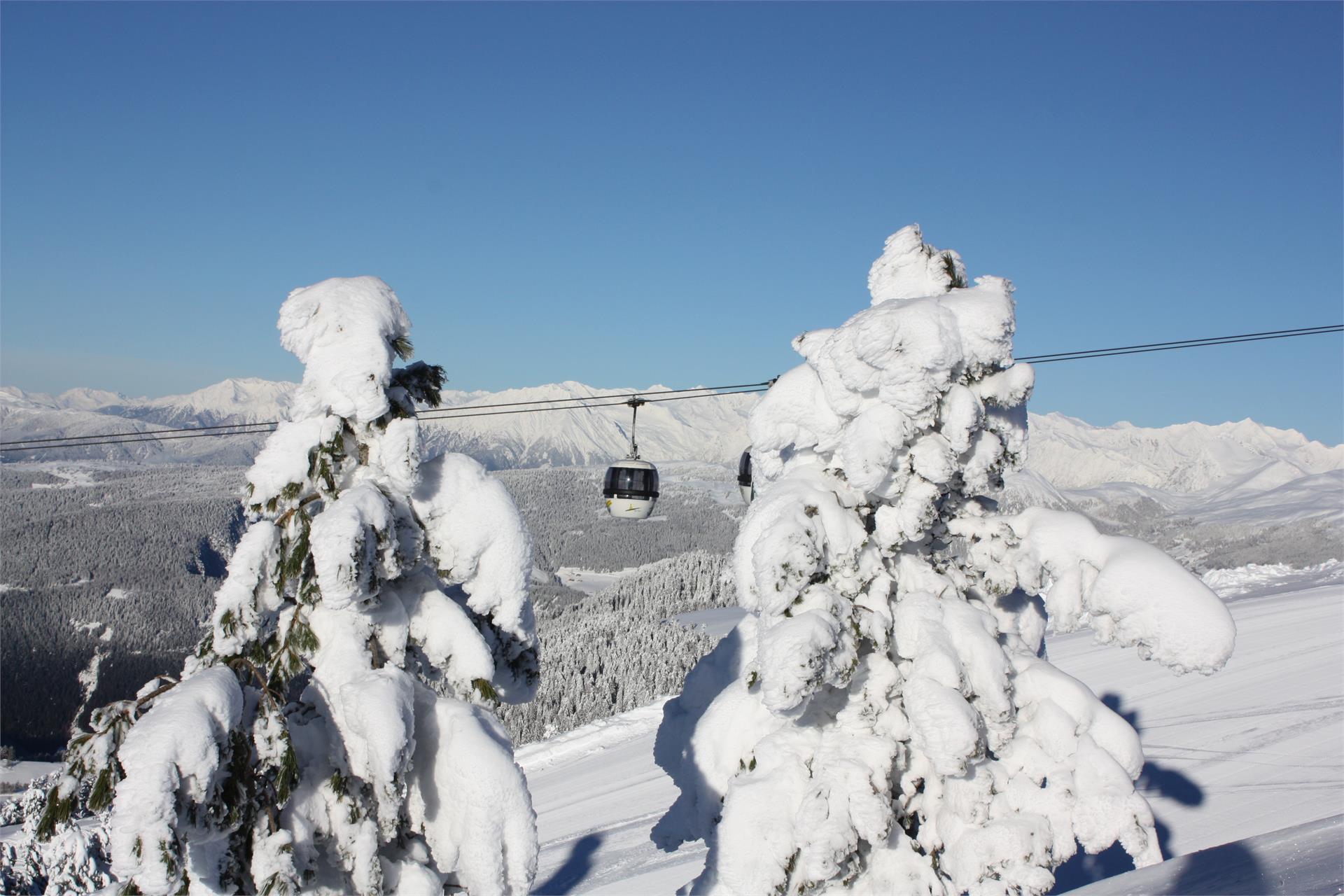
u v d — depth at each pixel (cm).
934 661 811
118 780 659
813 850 791
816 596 812
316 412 785
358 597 727
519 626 848
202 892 702
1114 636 786
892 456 819
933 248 935
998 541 860
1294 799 1447
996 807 806
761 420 923
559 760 2612
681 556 14775
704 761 945
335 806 749
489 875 721
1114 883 816
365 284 820
